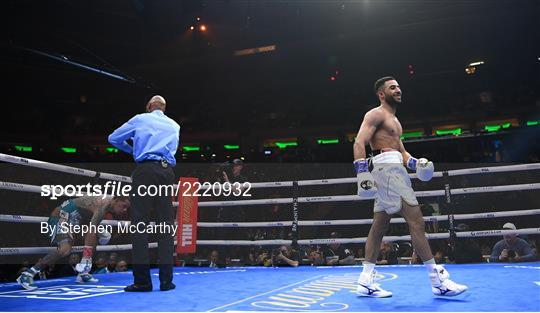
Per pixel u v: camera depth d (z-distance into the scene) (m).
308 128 19.73
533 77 18.98
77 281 4.00
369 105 20.59
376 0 19.97
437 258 6.80
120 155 18.50
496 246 5.59
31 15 18.31
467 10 18.91
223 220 6.06
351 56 22.03
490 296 2.67
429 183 12.38
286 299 2.79
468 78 20.31
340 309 2.40
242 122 21.92
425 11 19.73
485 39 19.23
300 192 13.73
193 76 23.56
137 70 22.67
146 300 2.83
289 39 22.41
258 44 22.73
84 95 21.97
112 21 20.94
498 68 19.73
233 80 23.91
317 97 22.98
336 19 21.41
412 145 16.83
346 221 5.41
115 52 22.08
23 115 19.98
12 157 3.73
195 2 19.81
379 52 21.42
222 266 5.55
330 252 8.03
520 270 3.88
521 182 11.80
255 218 12.87
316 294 2.98
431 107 19.67
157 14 21.00
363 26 21.05
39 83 20.64
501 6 18.19
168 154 3.53
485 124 17.25
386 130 2.99
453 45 20.03
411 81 21.45
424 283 3.35
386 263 6.04
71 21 19.81
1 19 17.64
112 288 3.53
